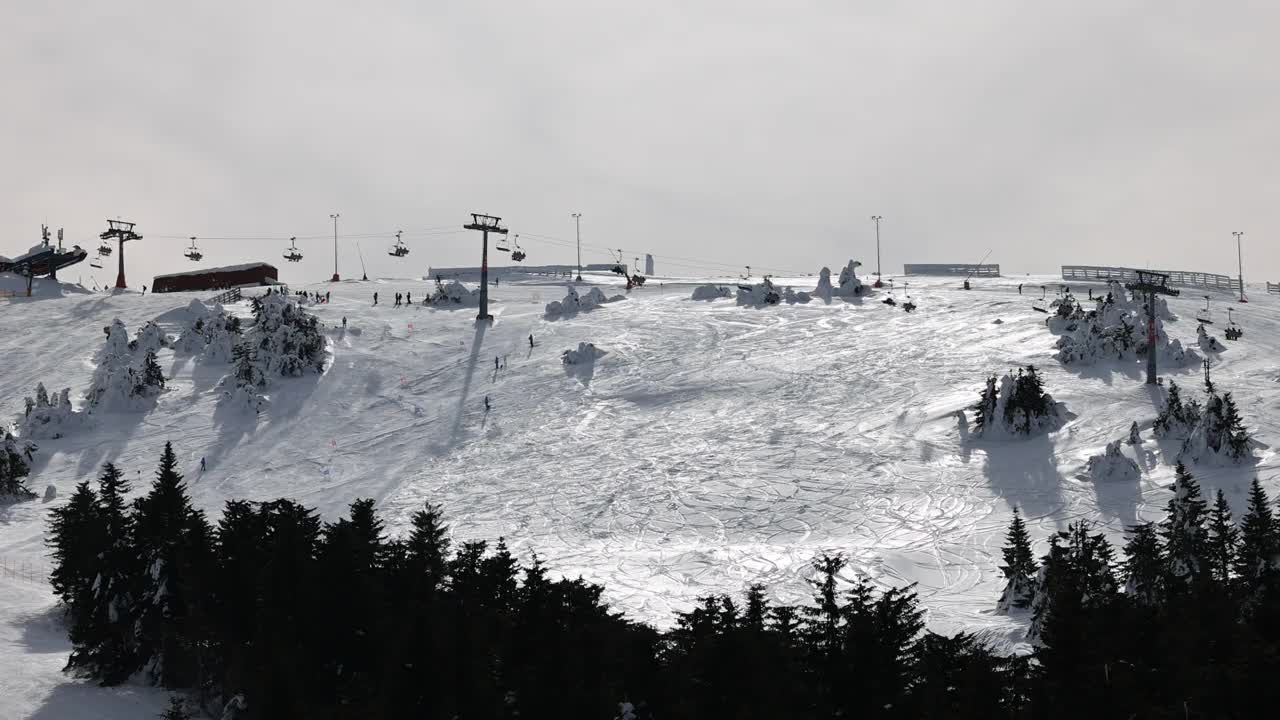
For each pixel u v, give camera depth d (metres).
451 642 26.52
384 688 26.50
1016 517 40.50
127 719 31.38
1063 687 25.75
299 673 28.02
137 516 36.47
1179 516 35.56
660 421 73.25
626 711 26.31
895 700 26.23
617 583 45.69
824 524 53.16
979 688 25.66
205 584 31.91
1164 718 24.38
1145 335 78.31
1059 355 79.12
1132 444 60.00
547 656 26.22
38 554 52.53
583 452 68.19
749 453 65.31
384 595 29.77
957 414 68.75
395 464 68.69
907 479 58.88
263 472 67.81
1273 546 30.88
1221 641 27.22
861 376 79.50
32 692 32.47
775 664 25.97
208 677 33.50
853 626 27.17
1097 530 49.25
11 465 63.59
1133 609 28.75
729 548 50.22
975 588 43.16
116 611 35.03
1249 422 61.19
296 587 29.77
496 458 68.50
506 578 30.23
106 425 77.19
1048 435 63.56
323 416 78.44
